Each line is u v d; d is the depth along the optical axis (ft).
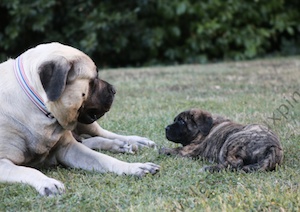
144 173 16.79
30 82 17.02
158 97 31.32
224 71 42.57
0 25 52.39
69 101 16.55
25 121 17.03
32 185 15.75
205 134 19.11
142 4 50.98
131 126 24.04
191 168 17.54
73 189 15.76
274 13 55.93
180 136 19.72
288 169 16.90
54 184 15.48
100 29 50.14
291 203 13.97
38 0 49.19
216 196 14.71
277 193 14.69
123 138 21.63
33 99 16.96
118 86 35.65
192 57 53.21
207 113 19.60
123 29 50.98
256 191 14.89
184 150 19.33
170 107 27.89
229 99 29.58
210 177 16.38
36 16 49.75
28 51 17.61
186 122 19.67
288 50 56.54
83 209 14.32
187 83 36.47
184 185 15.78
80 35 51.60
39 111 17.02
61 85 15.64
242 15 54.75
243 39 54.13
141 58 53.72
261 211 13.79
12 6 49.32
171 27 52.49
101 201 14.76
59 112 16.67
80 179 16.80
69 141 18.56
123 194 15.19
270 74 39.45
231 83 35.81
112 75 41.93
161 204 14.21
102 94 17.51
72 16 51.03
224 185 15.62
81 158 18.20
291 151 19.13
